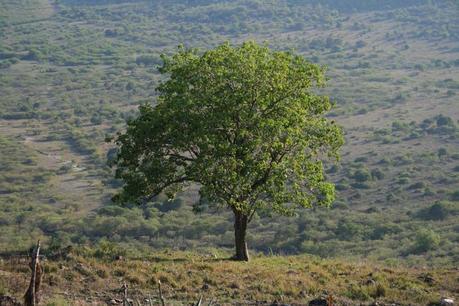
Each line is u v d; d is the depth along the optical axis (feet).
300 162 159.43
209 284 116.16
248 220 162.50
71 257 124.06
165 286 111.86
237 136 156.76
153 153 163.12
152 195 166.61
